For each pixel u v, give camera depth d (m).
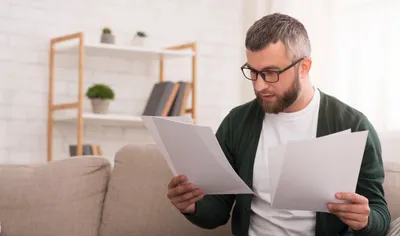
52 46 3.79
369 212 1.68
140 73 4.07
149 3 4.09
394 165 2.12
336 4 3.61
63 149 3.88
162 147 1.83
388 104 3.30
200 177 1.85
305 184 1.64
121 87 4.03
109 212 2.36
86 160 2.44
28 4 3.79
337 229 1.92
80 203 2.38
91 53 3.84
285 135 1.99
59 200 2.37
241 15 4.28
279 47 1.83
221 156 1.75
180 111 3.82
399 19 3.27
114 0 4.01
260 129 2.05
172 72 4.16
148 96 4.09
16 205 2.35
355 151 1.58
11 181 2.38
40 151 3.81
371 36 3.41
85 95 3.88
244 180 2.03
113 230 2.33
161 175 2.34
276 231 1.98
